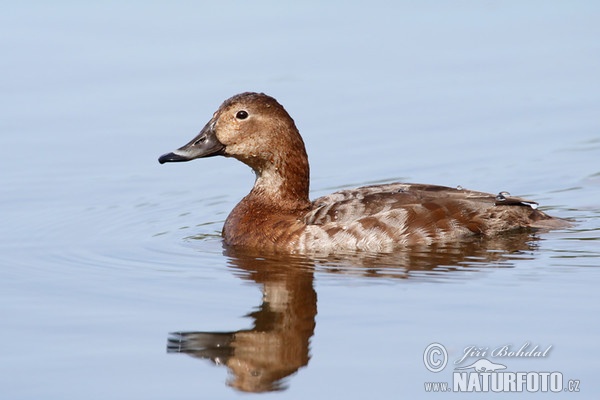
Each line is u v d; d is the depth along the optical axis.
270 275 16.92
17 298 16.23
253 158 18.75
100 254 18.62
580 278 16.14
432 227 17.91
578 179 22.38
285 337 14.42
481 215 18.20
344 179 23.05
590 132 24.75
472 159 23.72
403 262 17.20
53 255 18.61
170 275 17.20
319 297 15.77
